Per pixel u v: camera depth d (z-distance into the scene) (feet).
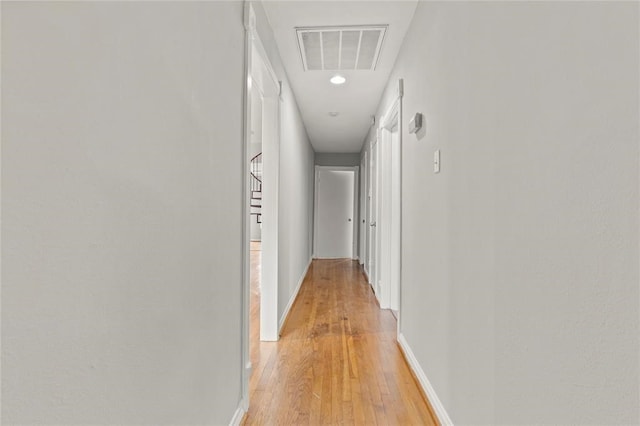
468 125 4.59
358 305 12.71
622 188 2.19
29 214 1.78
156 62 2.95
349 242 25.46
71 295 2.04
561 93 2.75
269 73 7.88
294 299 13.20
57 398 1.95
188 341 3.68
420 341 6.92
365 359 8.03
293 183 12.61
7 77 1.66
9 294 1.69
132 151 2.62
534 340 3.10
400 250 8.88
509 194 3.53
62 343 1.98
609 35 2.29
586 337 2.49
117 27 2.43
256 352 8.41
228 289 5.03
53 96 1.90
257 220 31.12
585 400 2.50
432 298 6.13
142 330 2.80
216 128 4.46
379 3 7.23
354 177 24.82
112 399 2.42
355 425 5.57
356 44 8.88
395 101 9.46
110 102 2.36
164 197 3.12
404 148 8.59
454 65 5.10
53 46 1.90
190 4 3.64
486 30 4.06
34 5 1.79
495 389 3.79
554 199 2.83
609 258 2.29
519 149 3.34
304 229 17.25
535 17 3.09
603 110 2.34
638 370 2.10
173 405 3.35
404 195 8.60
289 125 11.38
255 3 6.55
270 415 5.81
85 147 2.13
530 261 3.16
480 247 4.19
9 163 1.68
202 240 4.03
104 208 2.32
